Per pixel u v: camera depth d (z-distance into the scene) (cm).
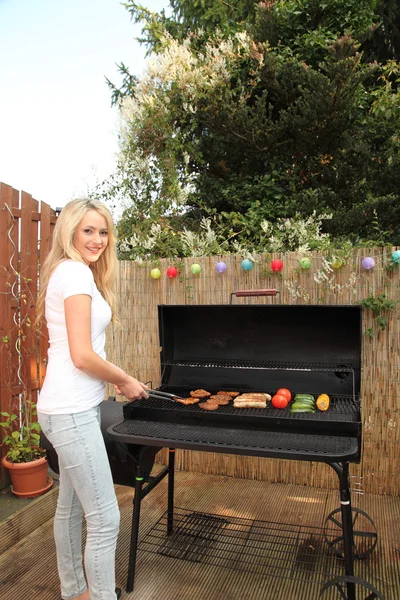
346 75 530
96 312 184
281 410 235
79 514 203
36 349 361
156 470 356
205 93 577
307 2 603
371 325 314
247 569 234
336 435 204
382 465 315
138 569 235
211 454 352
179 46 599
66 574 202
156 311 365
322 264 323
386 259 308
